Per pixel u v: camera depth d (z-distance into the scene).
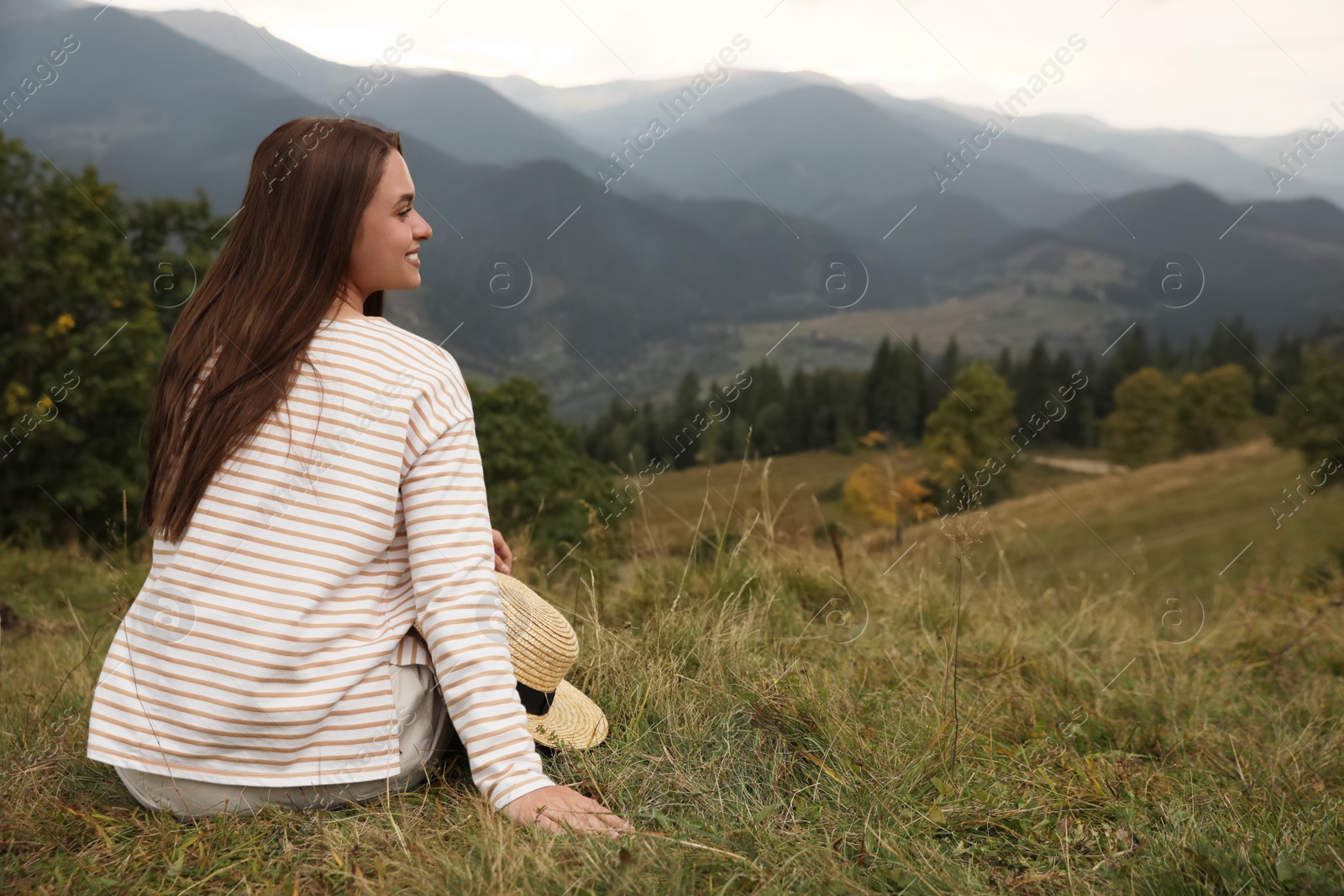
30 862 1.43
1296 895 1.38
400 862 1.37
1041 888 1.46
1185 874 1.43
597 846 1.37
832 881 1.37
